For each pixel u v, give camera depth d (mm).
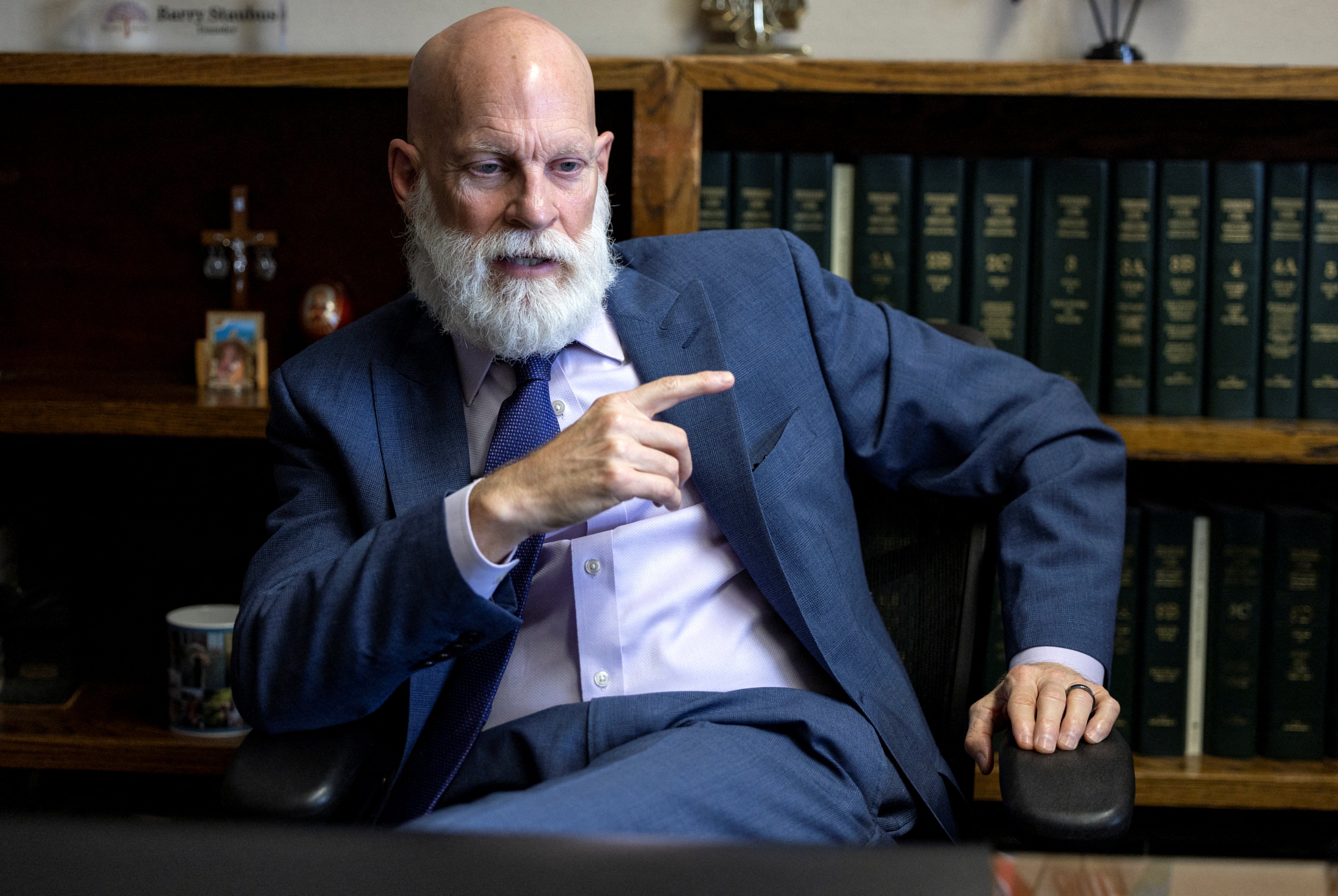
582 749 1083
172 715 1708
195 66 1579
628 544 1179
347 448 1192
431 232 1182
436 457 1194
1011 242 1624
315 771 963
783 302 1308
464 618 1013
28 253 1880
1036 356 1647
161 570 1939
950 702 1271
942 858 621
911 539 1330
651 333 1264
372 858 608
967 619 1271
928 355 1324
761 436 1240
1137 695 1690
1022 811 883
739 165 1639
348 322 1798
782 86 1533
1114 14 1727
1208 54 1786
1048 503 1203
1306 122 1761
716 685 1171
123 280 1887
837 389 1297
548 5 1799
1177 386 1636
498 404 1243
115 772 1920
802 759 1084
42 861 599
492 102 1121
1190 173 1607
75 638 1817
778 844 632
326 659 1018
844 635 1191
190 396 1684
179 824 645
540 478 996
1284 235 1615
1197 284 1620
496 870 606
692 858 616
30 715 1768
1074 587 1146
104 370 1907
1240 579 1644
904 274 1642
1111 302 1642
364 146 1850
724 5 1720
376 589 1016
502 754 1106
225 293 1890
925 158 1651
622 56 1778
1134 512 1661
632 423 996
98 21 1754
